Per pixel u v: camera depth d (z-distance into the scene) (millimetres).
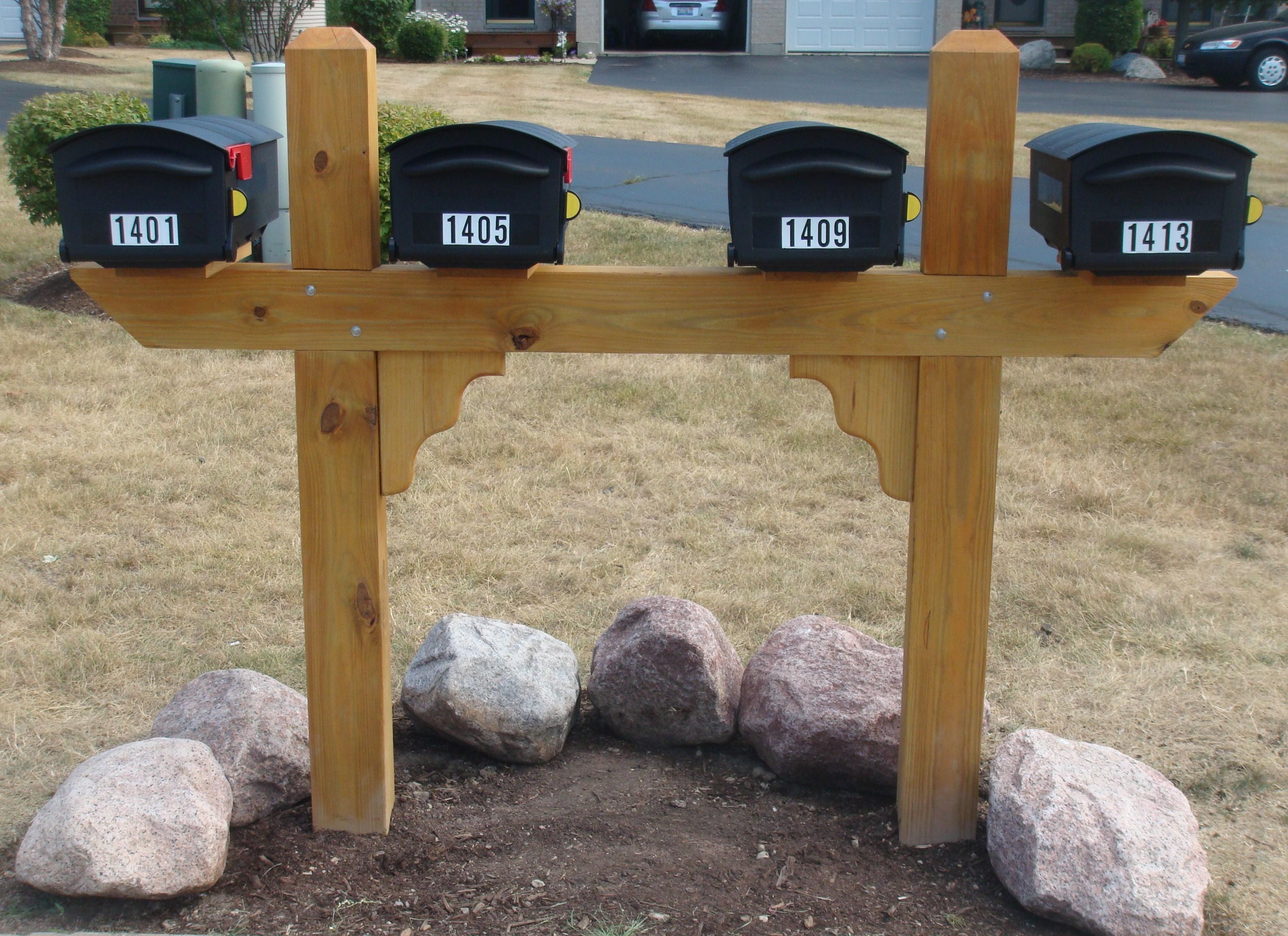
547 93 18062
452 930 2553
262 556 4719
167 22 18828
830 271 2555
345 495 2742
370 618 2791
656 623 3311
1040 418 6402
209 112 7820
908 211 2645
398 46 22578
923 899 2680
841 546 4969
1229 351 7441
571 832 2932
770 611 4371
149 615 4223
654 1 24047
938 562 2766
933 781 2861
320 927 2557
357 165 2600
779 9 24375
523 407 6527
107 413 6301
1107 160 2402
